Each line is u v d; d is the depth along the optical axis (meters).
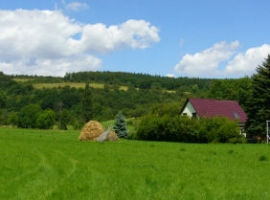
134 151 38.72
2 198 16.19
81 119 137.88
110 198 16.48
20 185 18.83
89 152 35.88
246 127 78.56
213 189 18.95
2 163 25.80
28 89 190.25
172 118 66.38
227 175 23.69
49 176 21.53
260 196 17.61
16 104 167.75
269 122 74.31
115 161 29.38
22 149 36.94
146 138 68.69
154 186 19.36
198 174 23.86
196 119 66.19
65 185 19.06
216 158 33.53
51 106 165.88
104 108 153.12
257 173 24.95
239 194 17.89
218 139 63.22
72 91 178.62
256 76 76.50
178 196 17.14
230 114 84.19
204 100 85.00
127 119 131.12
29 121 139.25
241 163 30.19
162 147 45.78
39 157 30.45
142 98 178.88
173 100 174.88
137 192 17.78
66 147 40.91
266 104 75.56
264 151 41.59
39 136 64.06
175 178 21.83
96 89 190.12
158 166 27.09
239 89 113.69
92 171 23.69
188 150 41.84
